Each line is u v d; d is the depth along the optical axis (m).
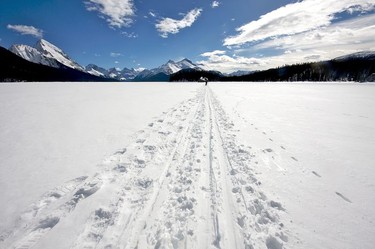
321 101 17.67
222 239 2.78
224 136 7.24
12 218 3.02
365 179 4.45
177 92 25.86
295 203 3.59
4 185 3.88
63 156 5.27
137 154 5.51
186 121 9.43
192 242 2.73
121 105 13.47
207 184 4.10
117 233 2.82
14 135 6.87
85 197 3.59
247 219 3.16
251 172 4.63
